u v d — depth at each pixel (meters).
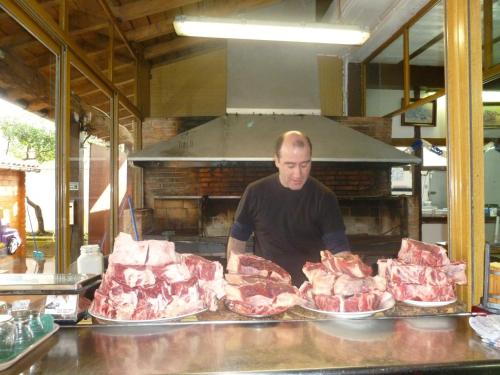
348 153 3.37
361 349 0.82
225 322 0.97
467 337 0.89
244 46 3.92
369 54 4.87
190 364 0.75
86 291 1.06
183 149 3.40
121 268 0.95
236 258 1.17
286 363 0.76
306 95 3.83
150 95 5.32
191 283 0.99
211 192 4.51
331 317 1.00
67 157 2.27
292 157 1.71
